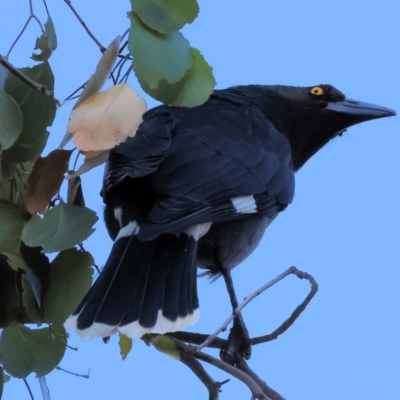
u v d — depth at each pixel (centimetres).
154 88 554
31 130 570
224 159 862
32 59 580
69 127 544
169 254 768
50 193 579
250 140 941
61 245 561
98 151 551
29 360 636
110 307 705
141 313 706
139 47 552
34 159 571
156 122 865
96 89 556
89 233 569
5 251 577
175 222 755
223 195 826
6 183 606
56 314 594
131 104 548
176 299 730
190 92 567
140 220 778
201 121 909
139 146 804
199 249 951
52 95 510
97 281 730
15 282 608
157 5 558
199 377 667
